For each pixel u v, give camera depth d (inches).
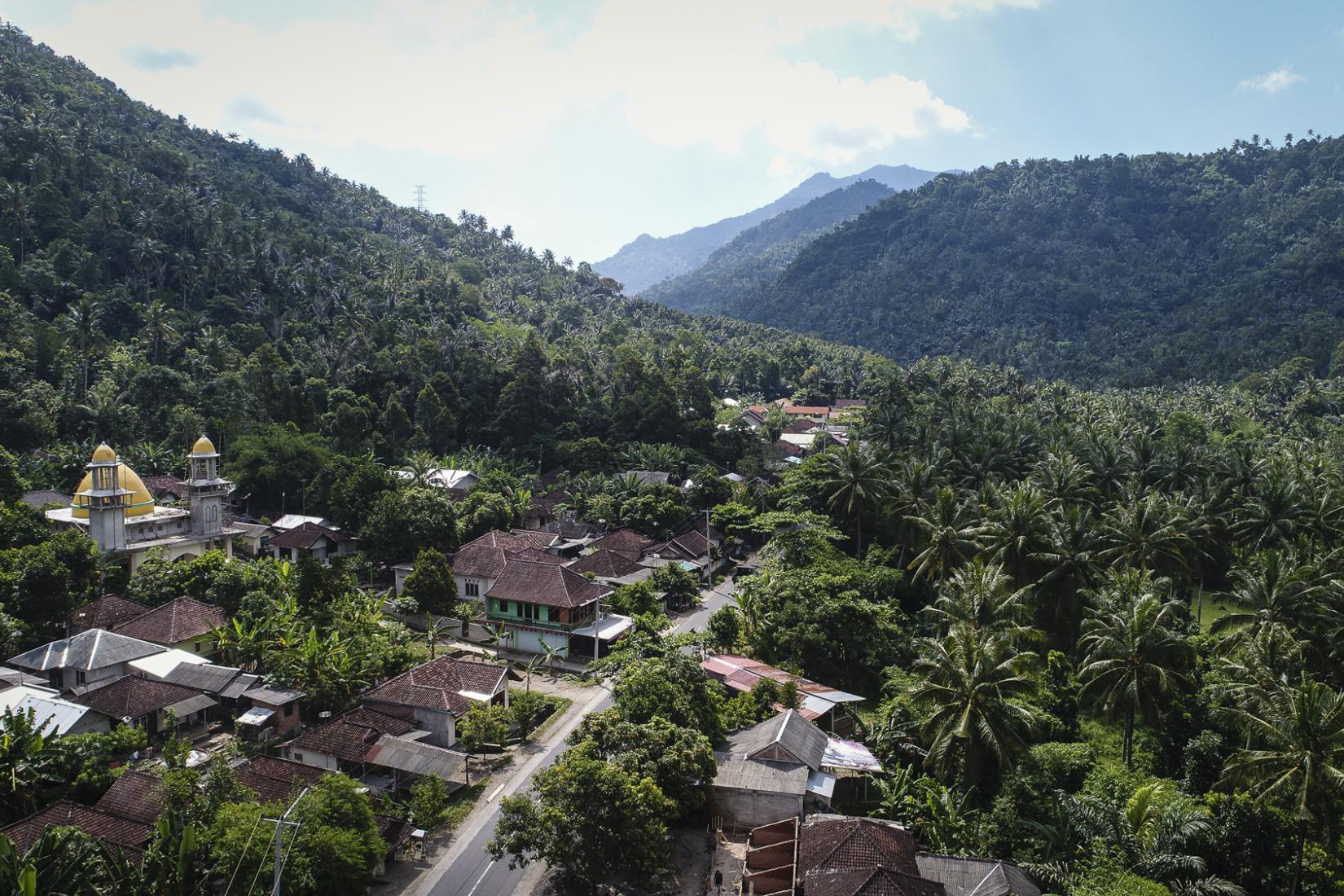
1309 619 2564.0
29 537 3014.3
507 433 5851.4
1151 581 2945.4
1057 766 2231.8
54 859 1518.2
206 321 6136.8
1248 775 1930.4
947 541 3184.1
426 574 3297.2
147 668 2504.9
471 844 1967.3
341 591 3051.2
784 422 7086.6
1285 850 1932.8
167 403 4995.1
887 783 2222.0
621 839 1706.4
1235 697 2204.7
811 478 4527.6
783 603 3002.0
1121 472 4320.9
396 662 2716.5
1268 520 3501.5
